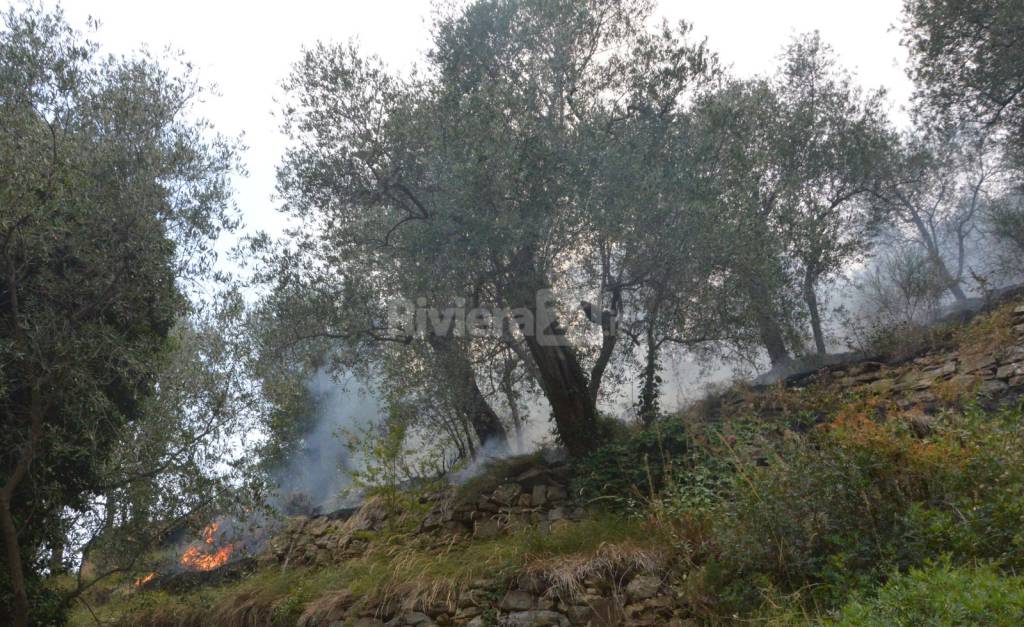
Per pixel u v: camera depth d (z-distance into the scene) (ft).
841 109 49.65
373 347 37.37
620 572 24.61
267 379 34.45
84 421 28.81
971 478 19.17
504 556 27.71
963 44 42.34
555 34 37.27
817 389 33.78
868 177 48.01
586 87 37.29
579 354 39.04
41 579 30.96
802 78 52.06
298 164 36.78
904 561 18.08
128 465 31.37
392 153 34.99
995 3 40.16
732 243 33.78
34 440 27.14
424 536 33.63
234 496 32.01
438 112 34.24
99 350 29.17
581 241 34.71
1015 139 43.75
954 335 34.63
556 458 35.70
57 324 28.78
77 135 29.27
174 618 37.09
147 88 32.53
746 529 21.39
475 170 31.53
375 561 32.78
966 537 17.35
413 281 33.53
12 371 28.09
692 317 36.50
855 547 19.21
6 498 26.61
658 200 33.24
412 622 27.12
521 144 32.81
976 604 13.48
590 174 32.63
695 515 24.44
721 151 37.14
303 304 34.94
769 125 47.19
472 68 35.94
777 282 36.35
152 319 32.68
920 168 50.44
